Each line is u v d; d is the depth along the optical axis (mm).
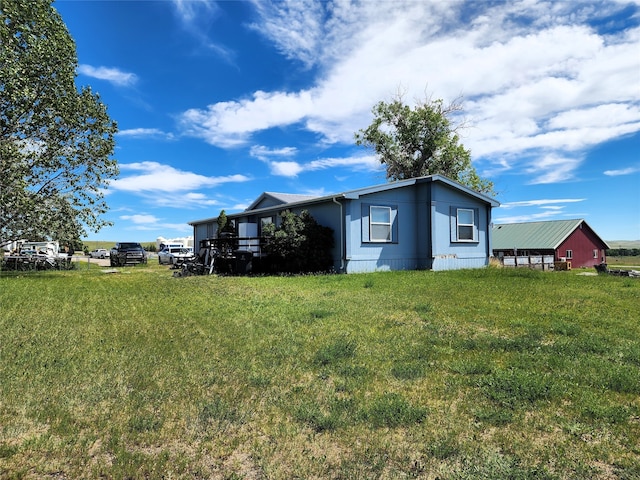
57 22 16234
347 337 5270
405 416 2990
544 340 5145
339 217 14969
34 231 16922
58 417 3057
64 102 16031
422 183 16156
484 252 17641
